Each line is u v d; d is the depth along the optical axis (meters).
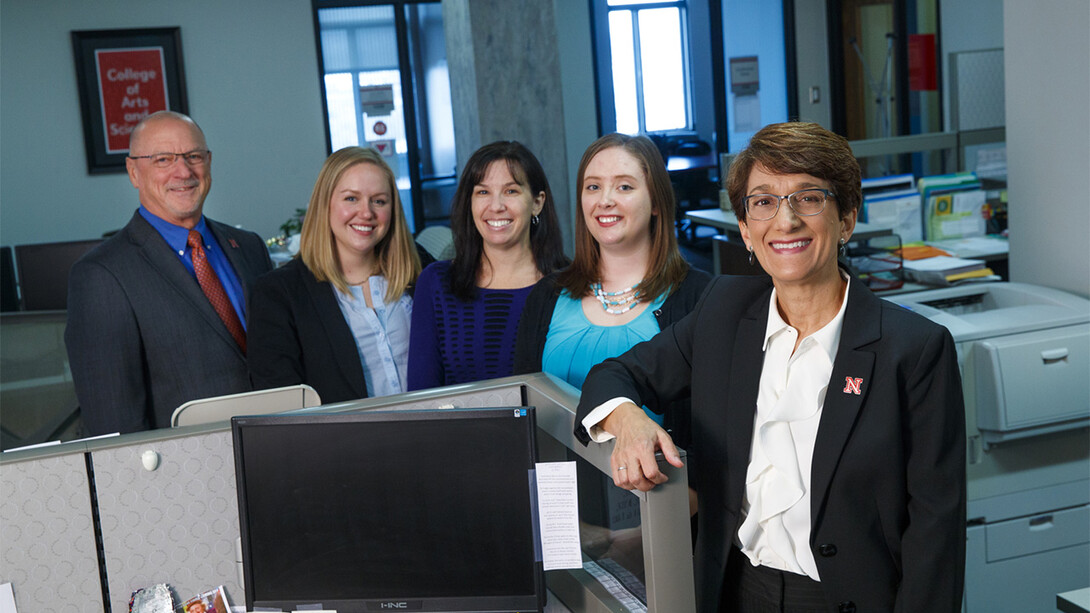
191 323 2.38
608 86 7.81
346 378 2.27
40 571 1.55
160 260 2.39
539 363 2.02
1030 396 2.43
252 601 1.53
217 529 1.64
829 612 1.39
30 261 5.58
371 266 2.41
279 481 1.51
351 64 8.18
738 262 3.79
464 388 1.73
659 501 1.33
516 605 1.47
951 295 2.91
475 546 1.48
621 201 1.90
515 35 5.07
